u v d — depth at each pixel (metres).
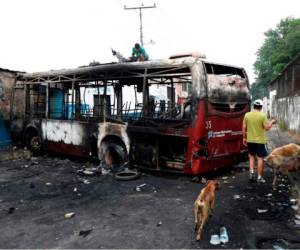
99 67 9.35
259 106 7.29
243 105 8.98
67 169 9.69
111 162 9.30
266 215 5.39
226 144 8.26
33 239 4.83
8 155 11.52
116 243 4.56
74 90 10.20
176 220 5.34
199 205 4.70
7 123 13.09
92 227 5.18
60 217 5.70
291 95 20.66
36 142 11.73
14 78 13.38
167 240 4.59
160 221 5.32
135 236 4.77
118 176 8.20
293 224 4.99
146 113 8.34
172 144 8.03
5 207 6.38
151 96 8.97
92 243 4.59
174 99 8.88
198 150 7.49
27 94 11.93
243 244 4.38
